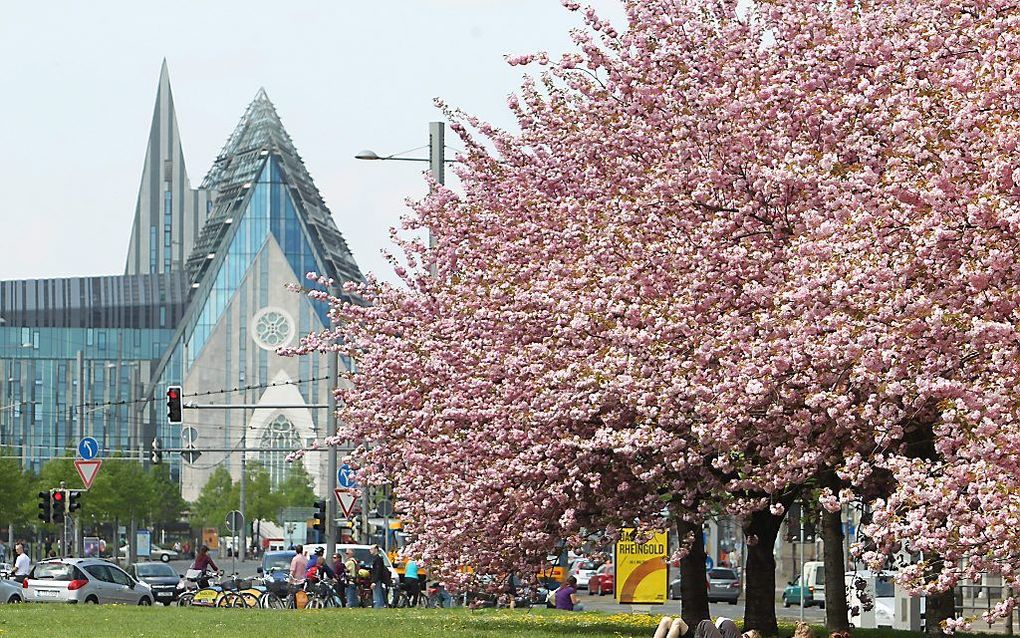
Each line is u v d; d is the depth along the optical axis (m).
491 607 70.31
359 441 45.94
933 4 32.91
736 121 34.94
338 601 79.12
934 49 32.22
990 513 26.30
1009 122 27.31
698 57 38.16
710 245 33.34
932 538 27.00
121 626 51.78
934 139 28.84
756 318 31.31
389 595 82.19
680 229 35.09
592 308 34.94
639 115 38.69
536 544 42.81
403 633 46.84
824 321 28.92
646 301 35.03
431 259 46.66
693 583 47.97
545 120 42.81
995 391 26.67
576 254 38.16
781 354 29.95
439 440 40.31
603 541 43.41
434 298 44.47
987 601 65.12
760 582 45.78
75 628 50.41
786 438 34.12
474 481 40.44
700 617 47.81
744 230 34.00
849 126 33.53
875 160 30.47
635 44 39.25
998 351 26.34
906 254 27.89
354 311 46.34
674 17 38.69
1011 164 26.55
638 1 39.09
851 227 28.80
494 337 38.91
